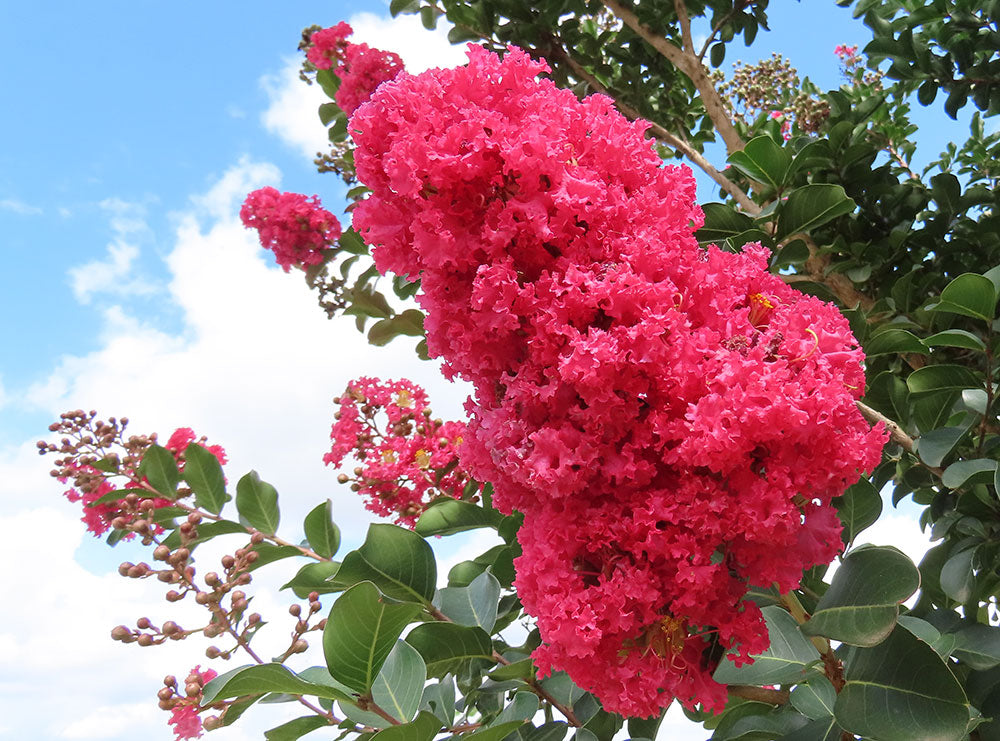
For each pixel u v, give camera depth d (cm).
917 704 208
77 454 396
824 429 194
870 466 202
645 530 199
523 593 210
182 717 221
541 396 203
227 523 369
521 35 490
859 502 268
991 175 528
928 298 397
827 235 431
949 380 319
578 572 205
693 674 206
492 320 206
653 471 200
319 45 512
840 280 436
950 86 447
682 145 508
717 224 371
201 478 379
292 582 320
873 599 207
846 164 411
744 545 203
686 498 197
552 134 210
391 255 222
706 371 196
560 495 200
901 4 482
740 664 208
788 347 205
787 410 189
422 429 439
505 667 254
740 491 197
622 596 196
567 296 200
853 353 207
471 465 233
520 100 219
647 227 211
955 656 267
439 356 227
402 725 196
